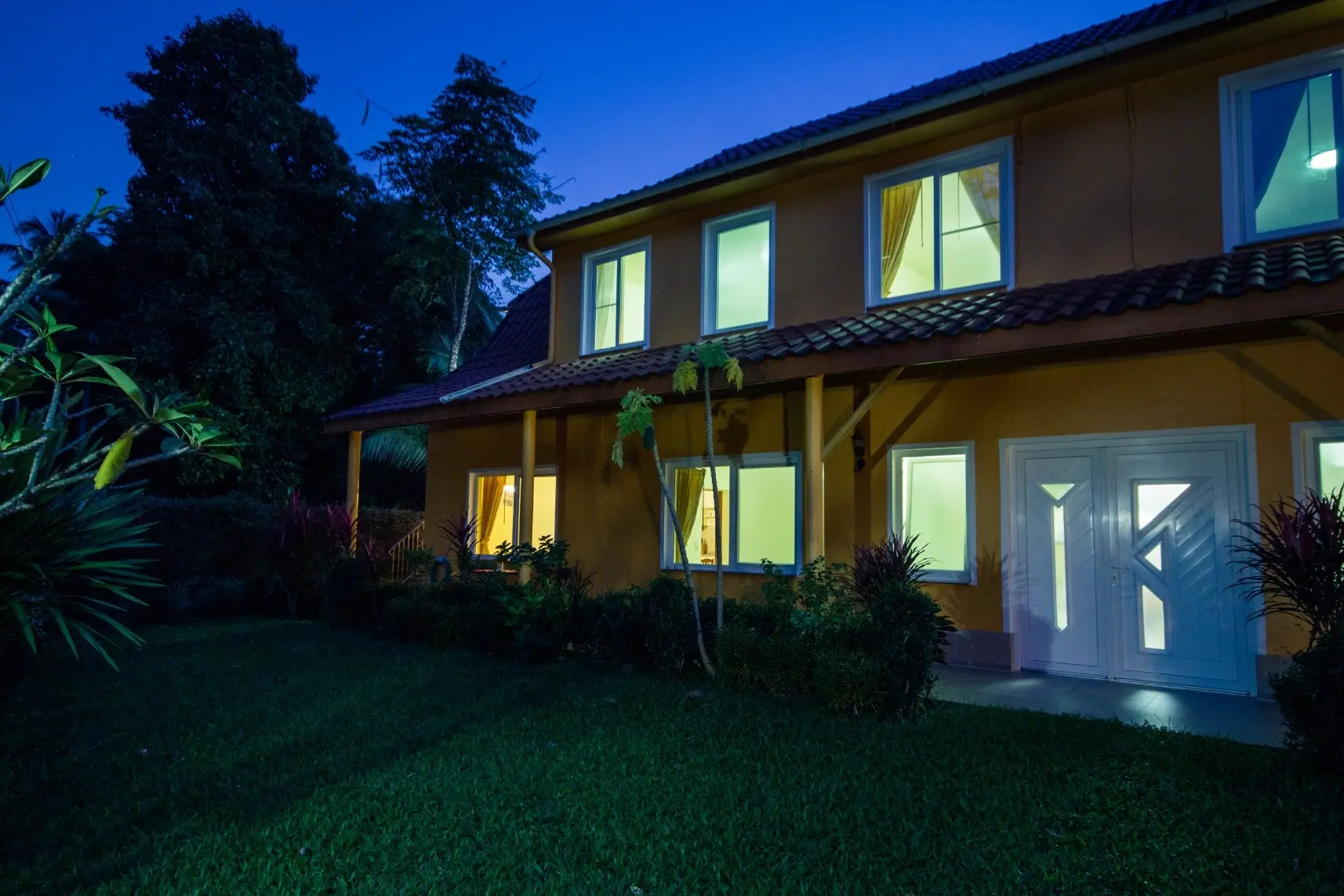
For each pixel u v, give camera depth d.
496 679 8.02
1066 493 8.50
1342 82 7.39
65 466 5.32
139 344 20.72
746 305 11.37
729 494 11.15
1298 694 4.99
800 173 10.62
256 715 6.88
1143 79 8.33
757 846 4.23
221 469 21.47
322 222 25.05
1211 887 3.68
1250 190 7.76
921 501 9.55
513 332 16.17
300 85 25.78
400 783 5.16
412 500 26.58
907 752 5.53
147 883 3.94
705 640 8.12
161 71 23.91
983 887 3.75
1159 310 6.38
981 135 9.30
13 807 4.97
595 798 4.88
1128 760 5.29
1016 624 8.69
